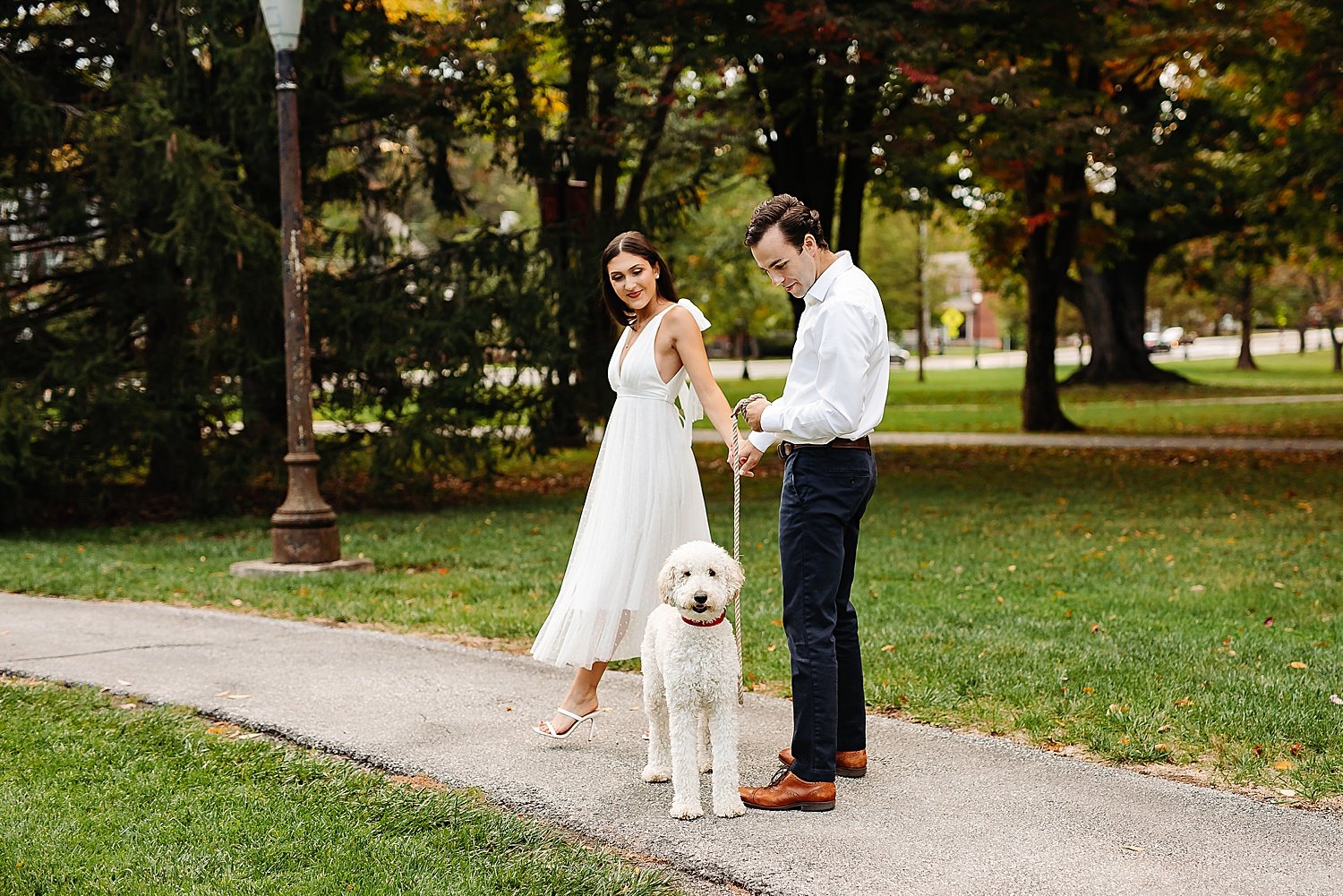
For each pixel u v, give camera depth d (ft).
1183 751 15.35
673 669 12.87
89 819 12.76
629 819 13.02
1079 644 20.99
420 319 42.65
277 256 39.14
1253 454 59.36
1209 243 133.28
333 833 12.41
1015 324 269.23
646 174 54.29
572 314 43.70
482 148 65.00
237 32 40.55
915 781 14.19
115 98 40.42
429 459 43.47
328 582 28.07
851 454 13.12
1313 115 66.23
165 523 41.57
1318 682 18.21
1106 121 49.11
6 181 38.37
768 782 14.33
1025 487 47.75
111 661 20.10
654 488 15.44
